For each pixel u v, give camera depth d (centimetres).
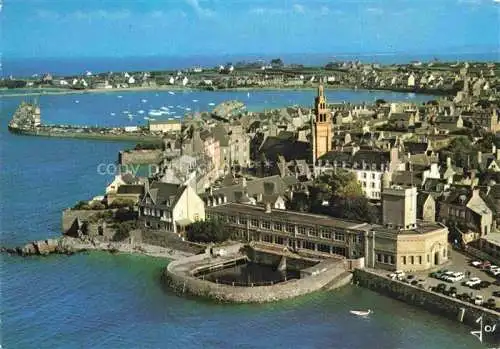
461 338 14712
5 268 19838
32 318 16125
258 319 16075
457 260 19088
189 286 17775
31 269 19762
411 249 18162
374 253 18688
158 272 19488
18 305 16950
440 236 18662
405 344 14475
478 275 17700
